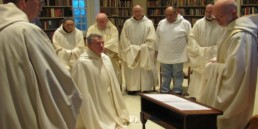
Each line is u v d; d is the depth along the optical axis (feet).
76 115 4.27
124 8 27.66
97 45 10.26
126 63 16.43
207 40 13.89
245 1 24.13
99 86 10.29
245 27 7.20
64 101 4.04
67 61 14.24
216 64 7.57
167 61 15.69
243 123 7.56
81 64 10.04
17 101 3.78
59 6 24.09
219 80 7.39
